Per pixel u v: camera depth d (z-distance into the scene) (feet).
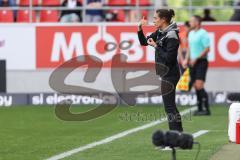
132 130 130.21
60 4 185.47
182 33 168.86
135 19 185.88
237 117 112.98
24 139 118.83
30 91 177.37
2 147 109.60
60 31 177.06
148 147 108.88
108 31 176.65
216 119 148.25
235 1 191.72
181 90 166.09
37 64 177.27
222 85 177.99
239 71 177.68
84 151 105.29
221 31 177.58
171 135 74.74
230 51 177.58
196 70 156.87
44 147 109.40
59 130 130.62
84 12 180.75
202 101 155.22
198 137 120.57
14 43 177.06
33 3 185.47
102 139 118.42
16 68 177.27
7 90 177.58
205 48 155.94
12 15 183.42
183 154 101.76
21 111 163.02
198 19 156.25
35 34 176.96
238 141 111.75
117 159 98.02
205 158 97.91
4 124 139.85
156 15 104.22
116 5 186.60
